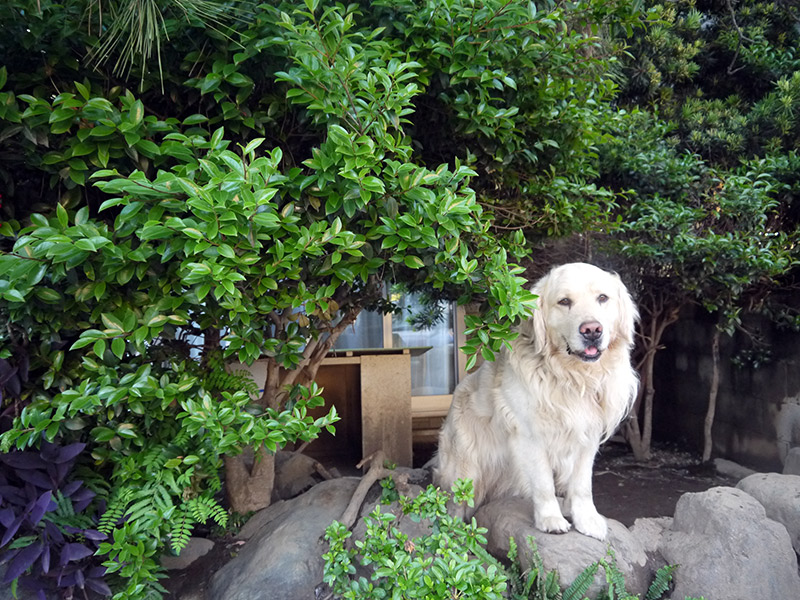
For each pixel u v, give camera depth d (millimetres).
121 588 2539
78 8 1994
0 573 2418
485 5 2113
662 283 4645
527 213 3133
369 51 2035
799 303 4227
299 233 1937
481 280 2334
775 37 5895
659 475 4543
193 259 1854
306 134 2381
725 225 4328
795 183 4383
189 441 2465
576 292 2652
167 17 2074
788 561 2607
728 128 5277
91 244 1617
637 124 4965
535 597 2426
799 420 4203
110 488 2580
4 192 2168
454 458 3316
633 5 2551
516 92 2607
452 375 6738
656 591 2549
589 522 2707
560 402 2725
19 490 2301
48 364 2262
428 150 2785
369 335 6641
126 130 1854
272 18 2018
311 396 2363
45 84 2180
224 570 2977
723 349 4984
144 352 2057
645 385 5086
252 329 2150
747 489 3090
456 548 2396
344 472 5094
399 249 2020
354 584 2357
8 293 1744
